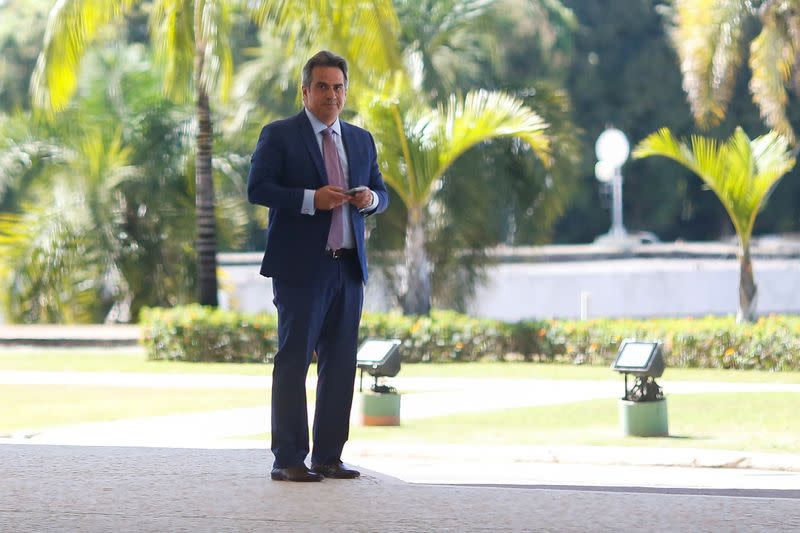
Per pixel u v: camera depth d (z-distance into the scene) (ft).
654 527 28.17
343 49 101.09
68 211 135.44
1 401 70.54
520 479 41.37
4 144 138.31
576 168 135.64
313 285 34.63
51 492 32.55
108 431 56.34
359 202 34.37
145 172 140.26
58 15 102.58
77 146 138.72
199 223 109.50
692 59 109.60
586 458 47.03
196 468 37.06
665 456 46.39
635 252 209.97
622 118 300.61
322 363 35.78
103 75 142.00
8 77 267.80
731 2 109.29
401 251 127.95
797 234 305.94
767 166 99.86
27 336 115.65
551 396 71.26
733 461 45.70
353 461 47.52
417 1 140.15
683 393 71.46
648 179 309.42
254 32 212.23
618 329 95.35
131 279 138.92
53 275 134.51
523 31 209.97
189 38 107.86
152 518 28.94
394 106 101.60
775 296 154.81
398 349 58.80
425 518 29.14
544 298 150.00
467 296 135.33
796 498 33.71
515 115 102.12
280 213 34.88
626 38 302.66
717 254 204.13
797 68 110.01
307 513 29.71
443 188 127.75
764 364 90.27
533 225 133.90
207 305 108.99
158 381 82.94
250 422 59.67
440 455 48.65
